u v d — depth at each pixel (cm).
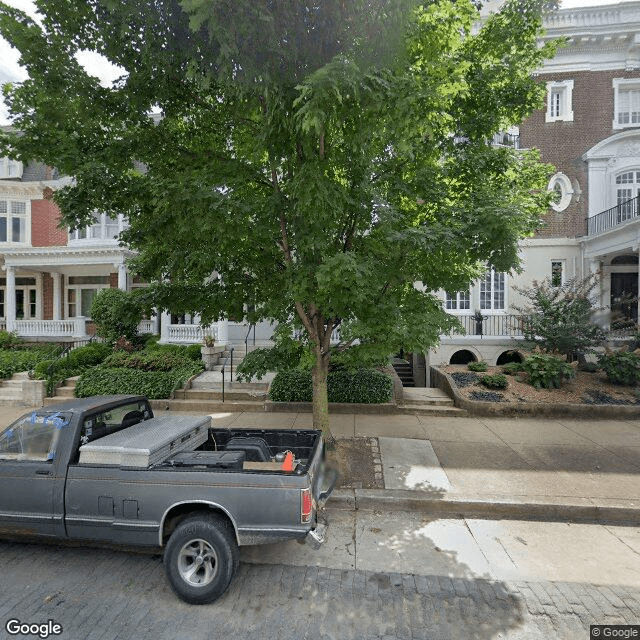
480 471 573
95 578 354
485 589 340
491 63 611
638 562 381
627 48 1477
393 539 423
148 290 601
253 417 866
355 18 403
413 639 283
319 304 509
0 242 1795
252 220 506
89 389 1002
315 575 358
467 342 1355
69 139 497
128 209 516
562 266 1496
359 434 745
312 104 365
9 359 1230
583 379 1031
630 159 1455
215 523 324
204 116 571
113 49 475
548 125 1519
